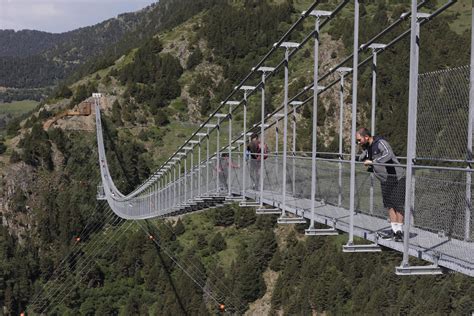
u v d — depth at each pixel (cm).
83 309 6694
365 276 5841
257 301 6469
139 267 7119
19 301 6862
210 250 7138
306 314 5884
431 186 887
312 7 1296
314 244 6550
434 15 1032
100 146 8125
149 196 3919
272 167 1784
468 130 869
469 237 800
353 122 1074
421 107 982
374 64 1326
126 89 10731
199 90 10812
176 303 6397
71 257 7369
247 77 1948
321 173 1384
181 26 12631
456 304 4456
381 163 979
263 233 6931
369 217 1101
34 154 8606
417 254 870
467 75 898
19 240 7781
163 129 10081
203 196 2448
